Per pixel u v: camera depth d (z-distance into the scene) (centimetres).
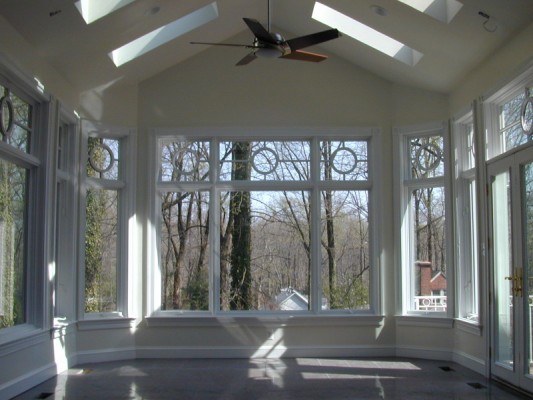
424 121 729
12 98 538
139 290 730
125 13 560
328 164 759
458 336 679
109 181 723
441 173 718
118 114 735
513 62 539
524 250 528
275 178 756
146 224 735
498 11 505
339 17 688
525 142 531
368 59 722
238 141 762
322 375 615
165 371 638
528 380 517
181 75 759
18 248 559
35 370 566
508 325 566
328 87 760
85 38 571
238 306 743
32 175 583
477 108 622
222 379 597
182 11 614
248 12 708
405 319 720
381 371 634
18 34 517
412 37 619
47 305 591
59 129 673
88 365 670
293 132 751
